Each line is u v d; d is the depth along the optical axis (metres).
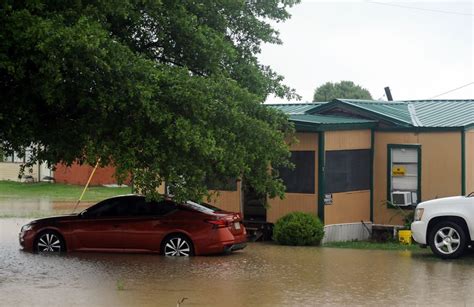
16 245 19.92
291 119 21.41
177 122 13.45
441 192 21.98
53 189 44.59
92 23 12.88
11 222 26.91
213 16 16.36
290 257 17.94
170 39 15.48
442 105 25.14
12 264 16.28
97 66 12.84
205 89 14.06
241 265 16.44
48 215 29.69
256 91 17.48
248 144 15.54
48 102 12.84
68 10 13.12
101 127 13.71
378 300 12.43
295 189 21.66
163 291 13.13
